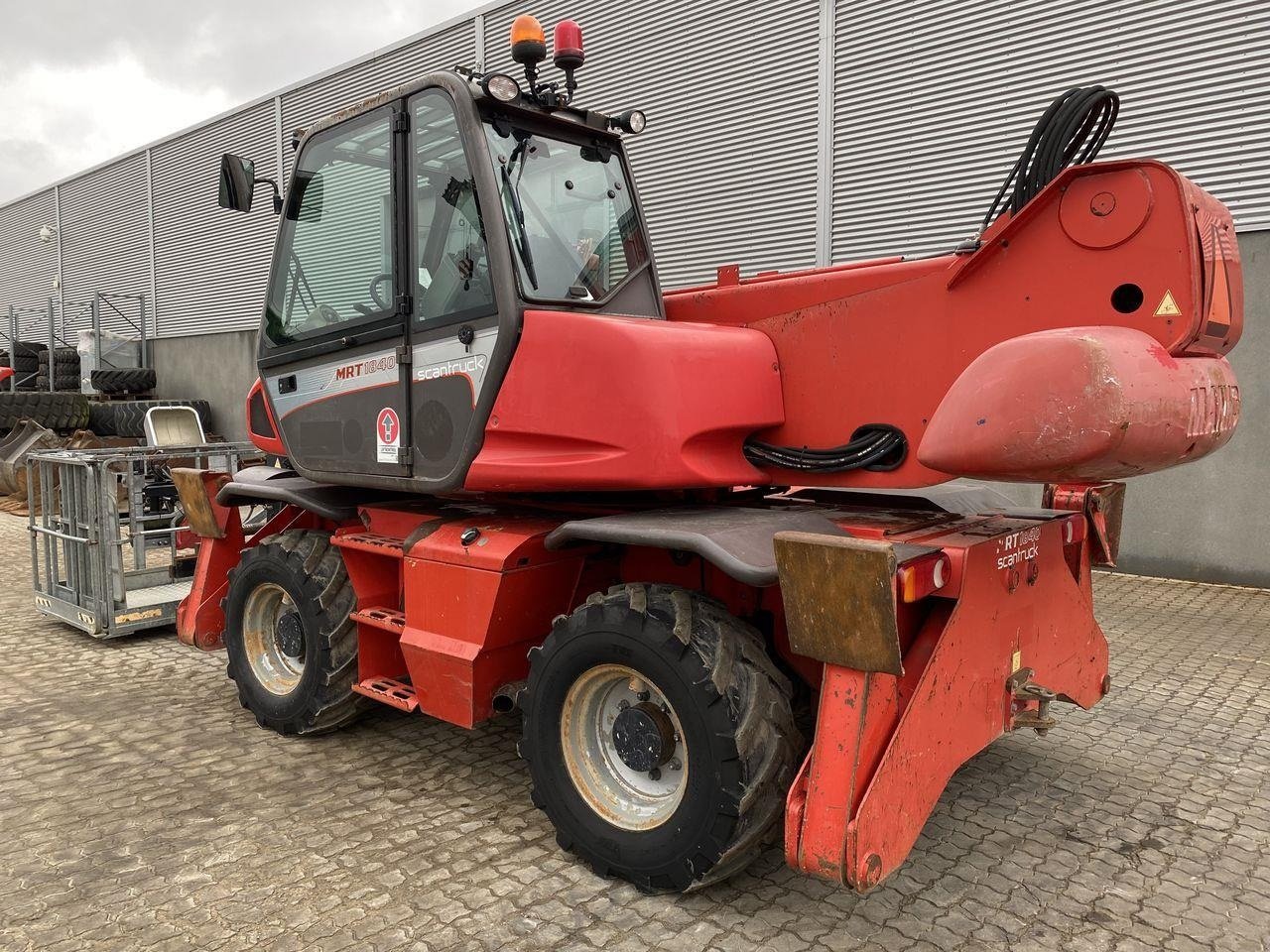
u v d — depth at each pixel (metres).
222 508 4.66
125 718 4.32
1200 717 4.34
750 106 9.14
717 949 2.50
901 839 2.46
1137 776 3.68
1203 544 7.09
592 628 2.85
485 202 3.06
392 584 4.00
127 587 6.19
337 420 3.76
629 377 2.86
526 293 3.11
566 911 2.68
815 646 2.39
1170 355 2.42
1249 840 3.15
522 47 3.35
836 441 3.12
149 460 6.47
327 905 2.71
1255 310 6.71
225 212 15.69
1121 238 2.49
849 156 8.51
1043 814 3.34
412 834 3.16
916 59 8.04
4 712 4.39
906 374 2.95
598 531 2.84
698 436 2.96
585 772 2.99
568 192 3.47
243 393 15.66
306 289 3.91
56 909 2.69
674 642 2.65
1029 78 7.48
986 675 2.84
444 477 3.28
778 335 3.26
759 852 2.79
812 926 2.61
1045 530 3.20
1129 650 5.43
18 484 11.42
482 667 3.24
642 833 2.77
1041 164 2.75
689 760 2.64
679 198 9.79
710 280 9.62
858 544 2.26
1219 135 6.72
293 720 3.99
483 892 2.79
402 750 3.94
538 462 3.03
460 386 3.21
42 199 21.62
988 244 2.71
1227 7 6.60
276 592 4.23
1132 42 7.00
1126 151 7.12
